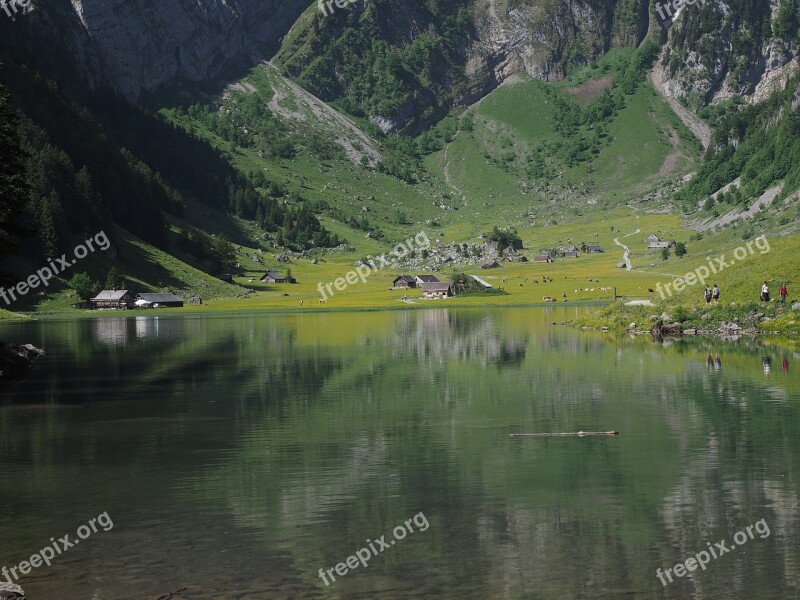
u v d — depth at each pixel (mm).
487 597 26688
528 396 62094
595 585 27406
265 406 59406
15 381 74312
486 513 34344
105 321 189125
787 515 33469
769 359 80750
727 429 48812
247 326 157000
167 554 30406
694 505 34938
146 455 44719
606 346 98312
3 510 35469
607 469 40562
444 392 64750
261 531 32625
